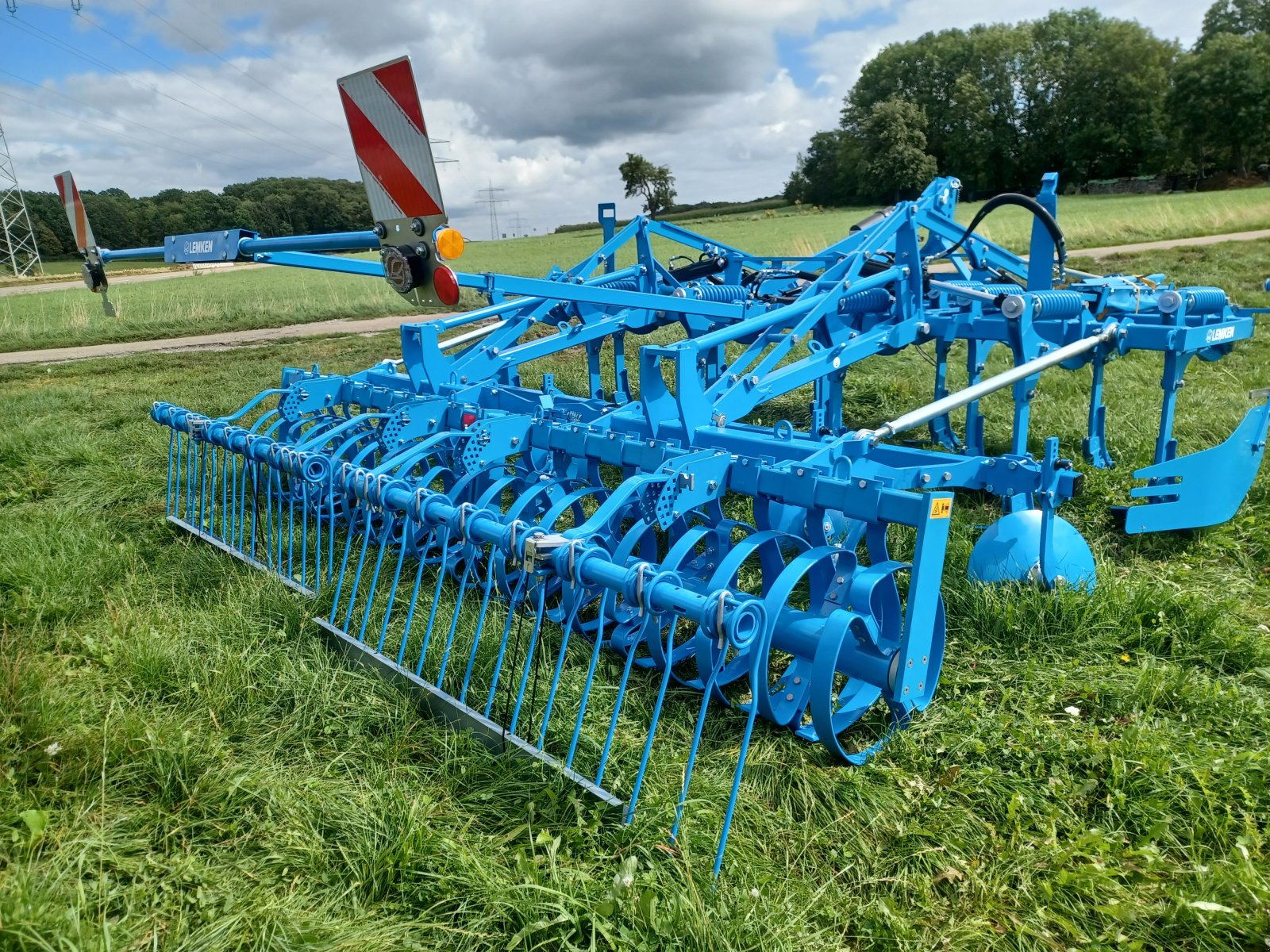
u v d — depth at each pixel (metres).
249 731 3.13
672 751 2.95
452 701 3.06
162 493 5.84
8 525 5.23
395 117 3.68
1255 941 2.11
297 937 2.14
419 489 3.30
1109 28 74.69
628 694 3.31
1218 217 27.62
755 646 2.57
